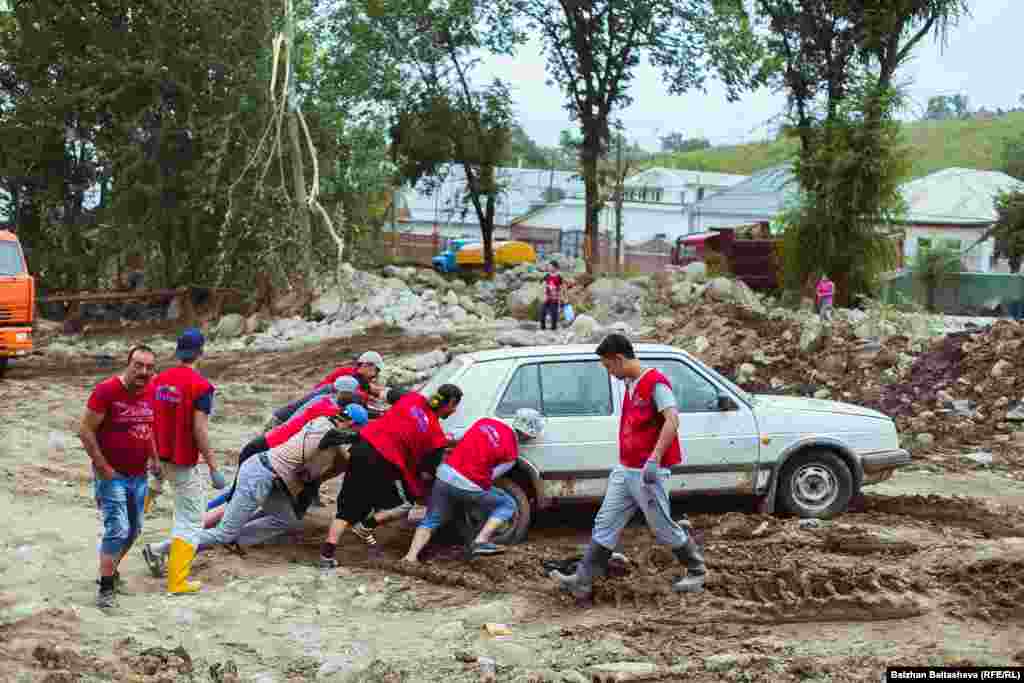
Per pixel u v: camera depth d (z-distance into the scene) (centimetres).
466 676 608
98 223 3250
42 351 2739
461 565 828
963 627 664
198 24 3102
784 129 3028
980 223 4497
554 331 2264
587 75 3525
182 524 766
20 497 1065
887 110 2736
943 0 2770
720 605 703
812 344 1761
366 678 604
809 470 946
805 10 2964
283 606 740
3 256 2142
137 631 683
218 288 3100
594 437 902
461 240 4938
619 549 852
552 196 6675
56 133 3195
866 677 584
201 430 757
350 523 838
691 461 917
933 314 2762
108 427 708
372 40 3356
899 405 1544
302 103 3209
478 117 3697
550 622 706
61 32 3186
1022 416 1434
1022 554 784
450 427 897
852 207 2708
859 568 749
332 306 2839
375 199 3622
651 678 597
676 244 4441
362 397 992
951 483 1174
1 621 685
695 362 945
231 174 3097
